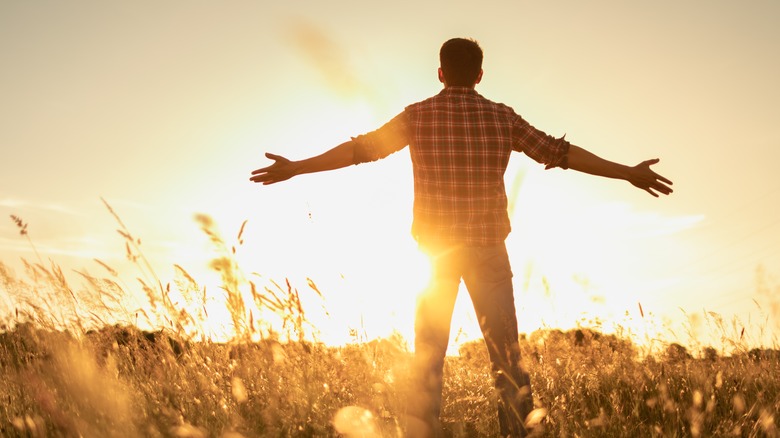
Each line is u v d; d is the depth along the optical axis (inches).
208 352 142.2
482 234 128.0
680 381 154.8
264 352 137.3
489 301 127.3
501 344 127.1
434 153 130.3
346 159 131.6
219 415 116.6
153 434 100.7
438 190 130.0
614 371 158.6
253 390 129.9
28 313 138.3
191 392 127.5
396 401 129.5
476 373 153.6
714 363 168.9
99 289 142.6
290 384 129.7
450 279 129.1
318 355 140.3
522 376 125.1
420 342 127.3
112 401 112.0
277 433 105.8
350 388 135.0
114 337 143.6
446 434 127.2
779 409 125.6
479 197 129.5
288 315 137.9
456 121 131.3
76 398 111.6
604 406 141.7
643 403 136.0
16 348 132.6
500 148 131.8
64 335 136.6
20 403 120.3
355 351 142.1
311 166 131.0
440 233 129.0
